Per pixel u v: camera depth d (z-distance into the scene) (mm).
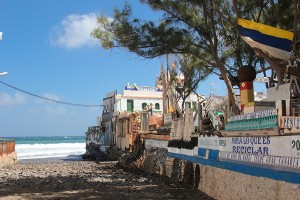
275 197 9375
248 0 16984
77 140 159750
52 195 15000
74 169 28891
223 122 17562
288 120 8922
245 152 11398
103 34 17297
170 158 20688
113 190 16281
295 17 12805
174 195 14688
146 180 19750
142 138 28141
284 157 9109
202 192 15188
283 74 12344
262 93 30719
